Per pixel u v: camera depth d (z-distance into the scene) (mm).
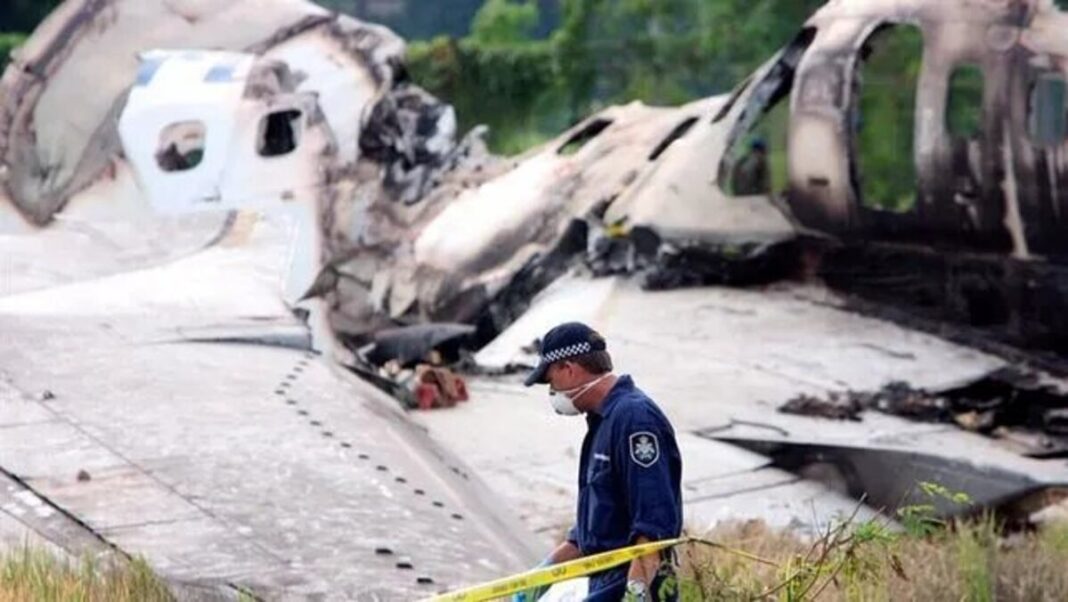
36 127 76250
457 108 148250
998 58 62000
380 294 68438
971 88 107062
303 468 39781
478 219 73438
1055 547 43250
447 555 35625
